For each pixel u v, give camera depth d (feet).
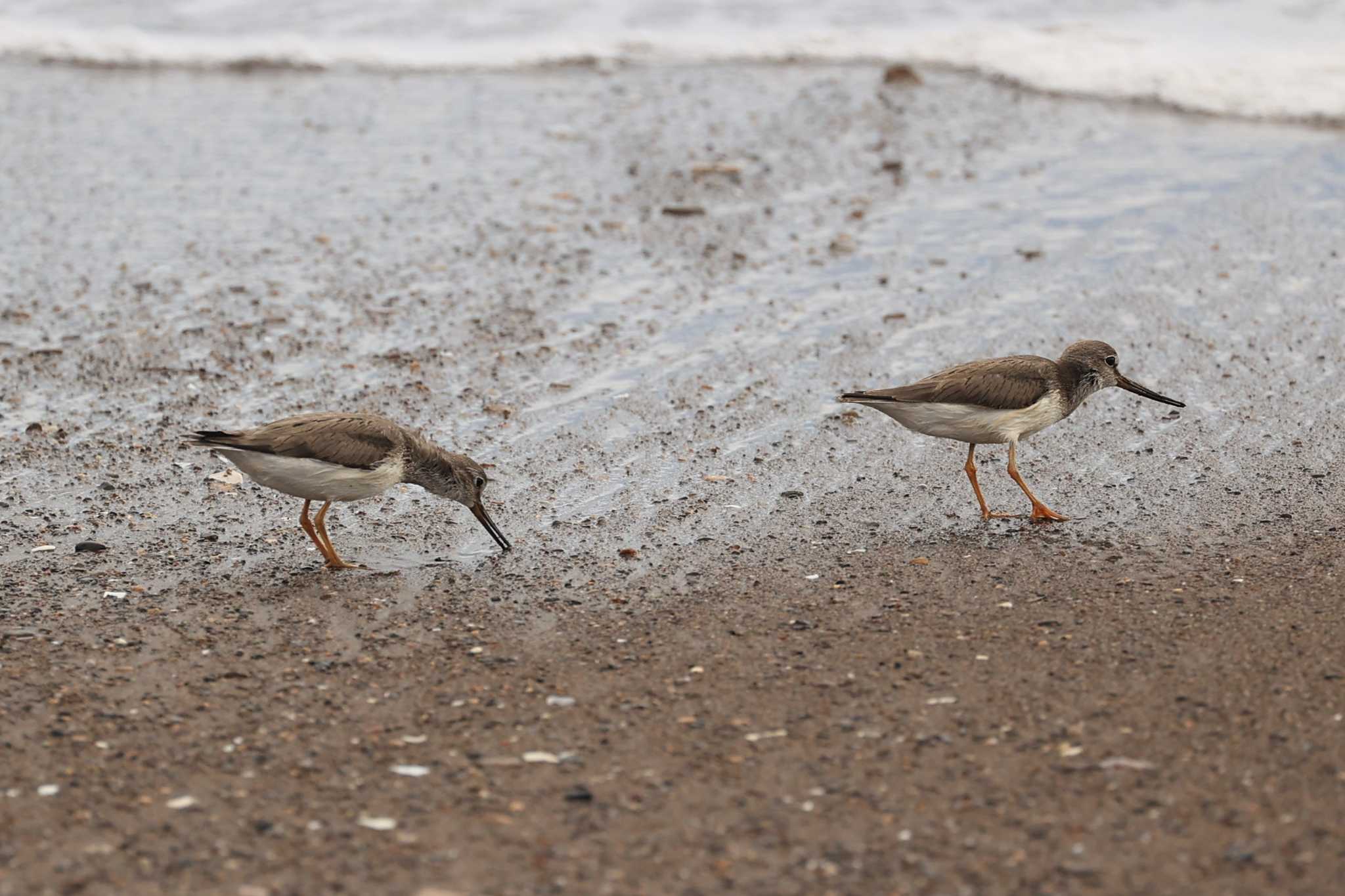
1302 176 73.41
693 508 44.24
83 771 29.14
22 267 64.75
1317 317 57.57
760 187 74.84
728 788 28.19
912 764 28.86
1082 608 36.24
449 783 28.68
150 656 34.83
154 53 99.55
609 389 53.52
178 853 26.13
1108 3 104.99
